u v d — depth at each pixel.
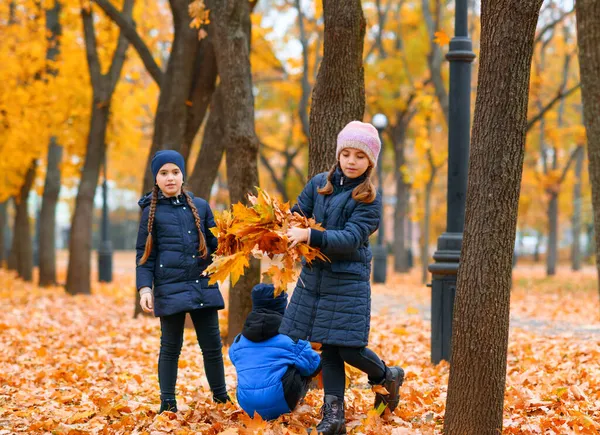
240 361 4.63
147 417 4.84
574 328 10.18
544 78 24.45
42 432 4.67
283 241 3.82
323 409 4.21
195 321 5.07
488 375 3.89
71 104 17.88
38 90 17.50
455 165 7.08
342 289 4.11
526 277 29.08
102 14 17.28
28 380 6.36
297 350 4.59
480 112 3.91
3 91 17.42
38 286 18.73
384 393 4.45
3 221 27.38
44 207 18.97
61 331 9.62
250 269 7.76
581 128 25.67
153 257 4.91
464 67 7.11
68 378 6.41
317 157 6.00
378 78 24.48
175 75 11.34
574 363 6.86
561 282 24.58
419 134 23.34
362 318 4.12
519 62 3.81
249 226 3.85
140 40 11.91
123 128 18.88
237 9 7.82
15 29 18.08
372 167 4.18
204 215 5.02
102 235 22.09
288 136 29.16
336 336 4.06
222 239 4.21
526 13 3.76
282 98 25.81
